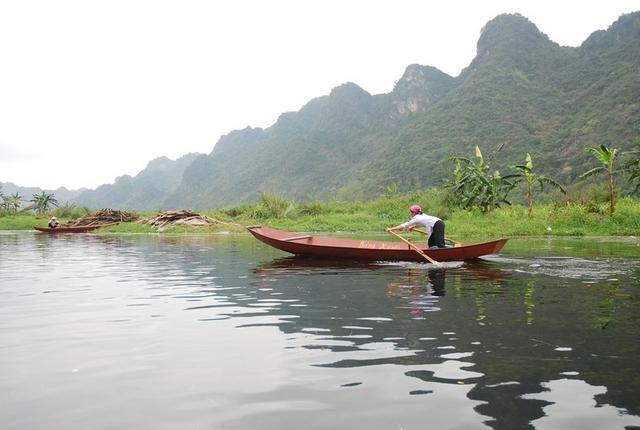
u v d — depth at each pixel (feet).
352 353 11.61
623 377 9.85
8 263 33.17
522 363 10.77
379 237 65.16
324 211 115.65
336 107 635.25
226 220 99.81
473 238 57.00
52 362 11.13
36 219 123.75
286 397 8.99
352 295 19.44
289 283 22.85
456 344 12.27
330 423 7.91
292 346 12.26
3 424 7.98
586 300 17.90
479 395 9.00
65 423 8.00
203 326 14.47
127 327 14.42
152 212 131.23
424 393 9.12
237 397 9.02
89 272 27.91
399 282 22.86
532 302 17.63
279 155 638.94
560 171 223.51
